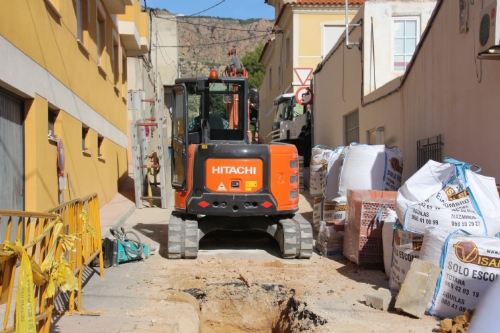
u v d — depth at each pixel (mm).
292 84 22516
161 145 14930
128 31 17219
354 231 8289
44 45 8750
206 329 7102
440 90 9047
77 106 11031
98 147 14102
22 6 7688
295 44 22453
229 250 9656
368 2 13312
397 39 13344
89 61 12320
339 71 16062
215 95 9711
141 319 5707
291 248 8805
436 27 9227
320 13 22391
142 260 8719
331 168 10375
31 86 8055
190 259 8891
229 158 8945
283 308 7043
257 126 10766
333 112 16828
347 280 7543
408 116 10641
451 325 5195
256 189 8977
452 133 8570
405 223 6324
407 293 5844
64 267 4520
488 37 6758
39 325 4449
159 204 15461
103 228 10820
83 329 5297
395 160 9578
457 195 6195
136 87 21562
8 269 3604
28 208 8180
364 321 5664
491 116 7250
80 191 11180
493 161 7195
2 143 7301
